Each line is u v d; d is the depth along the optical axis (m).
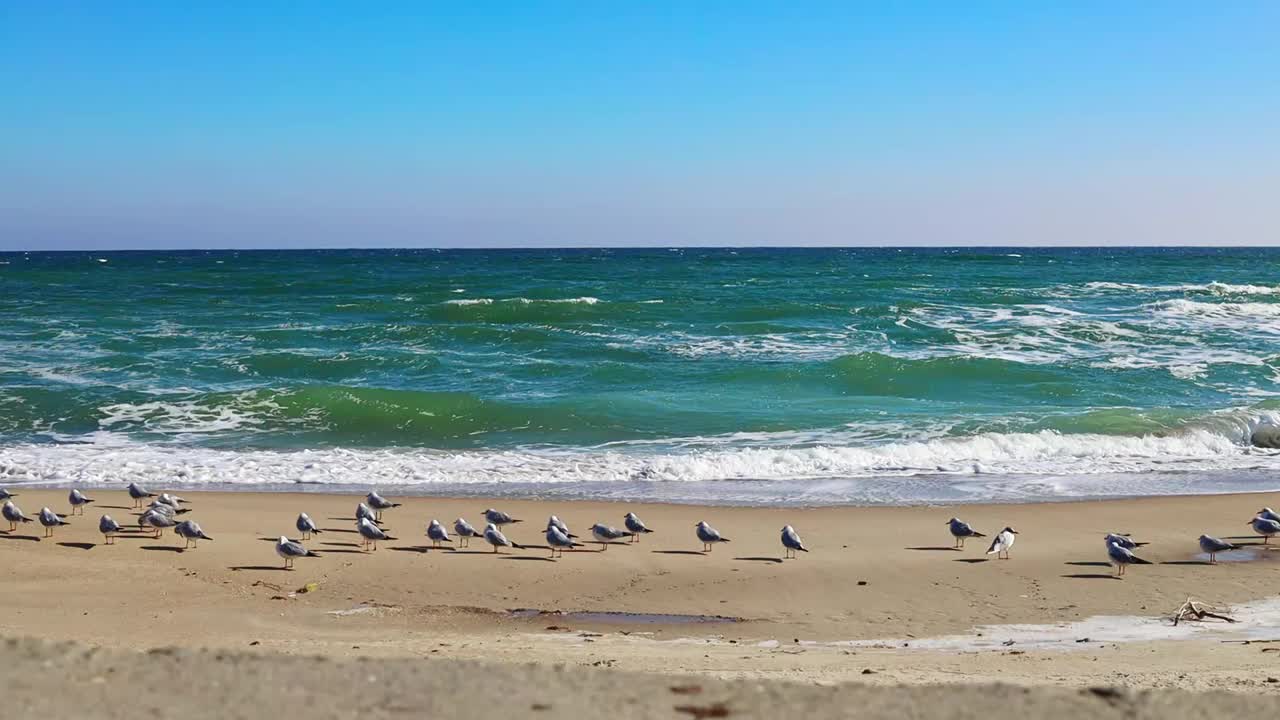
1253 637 11.68
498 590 13.85
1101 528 17.11
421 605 13.16
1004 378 30.84
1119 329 39.41
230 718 5.53
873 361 31.77
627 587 14.04
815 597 13.63
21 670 6.24
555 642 11.34
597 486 20.34
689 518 17.78
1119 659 10.15
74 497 17.38
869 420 25.78
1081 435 23.73
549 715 5.79
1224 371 31.70
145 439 24.19
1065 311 47.31
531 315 47.03
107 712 5.53
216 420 25.94
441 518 17.64
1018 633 12.09
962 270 94.00
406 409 26.38
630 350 35.97
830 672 8.96
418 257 165.12
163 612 12.48
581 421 25.89
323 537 16.30
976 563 15.15
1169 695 6.61
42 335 39.44
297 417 26.23
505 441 24.34
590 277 83.00
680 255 182.62
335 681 6.32
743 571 14.76
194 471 21.22
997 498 19.41
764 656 10.34
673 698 6.27
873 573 14.69
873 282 71.12
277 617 12.48
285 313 49.09
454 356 35.19
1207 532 16.88
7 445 23.44
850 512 18.25
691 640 11.65
